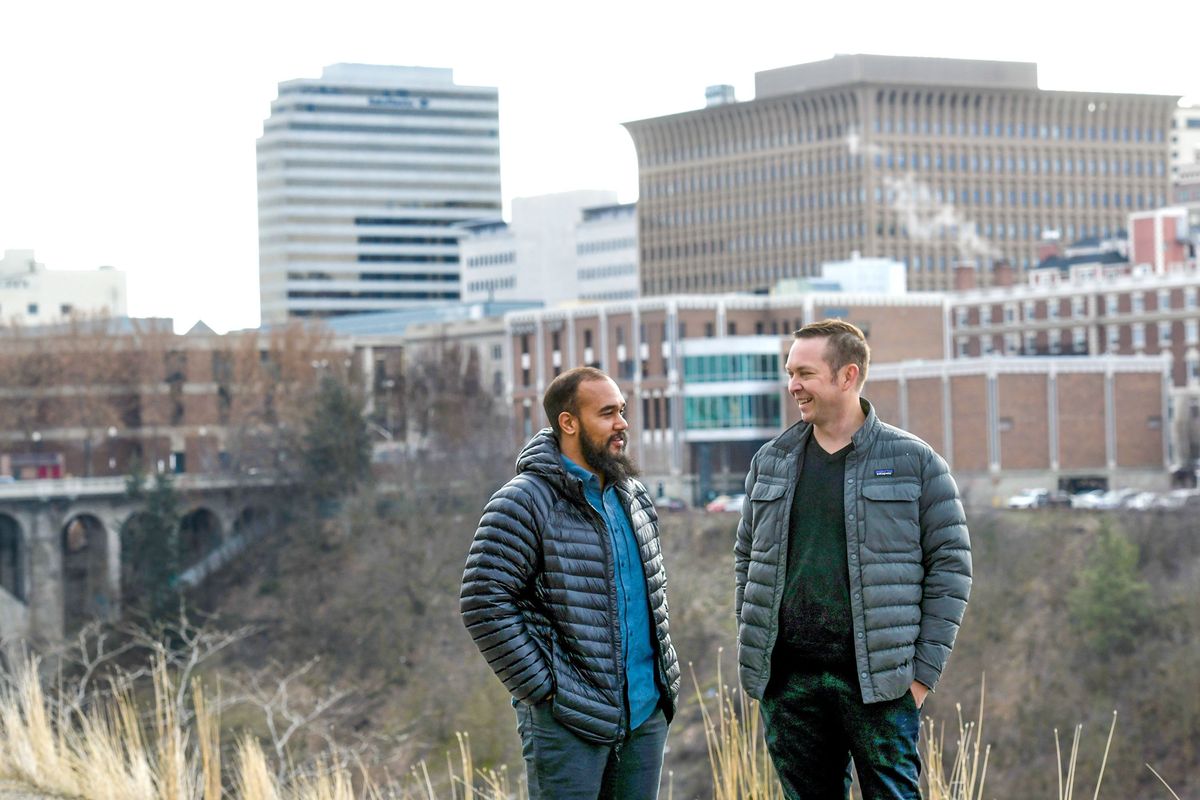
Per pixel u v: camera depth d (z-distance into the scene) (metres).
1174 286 109.38
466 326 113.88
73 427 98.94
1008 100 164.00
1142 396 88.50
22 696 10.33
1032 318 118.00
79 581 91.00
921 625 6.41
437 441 88.06
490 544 6.39
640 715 6.50
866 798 6.49
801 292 101.25
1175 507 59.66
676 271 175.25
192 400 99.88
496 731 41.47
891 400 90.56
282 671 63.34
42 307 176.00
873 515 6.38
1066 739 49.94
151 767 9.44
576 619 6.39
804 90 161.88
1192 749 48.53
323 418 84.31
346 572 70.81
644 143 177.12
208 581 80.44
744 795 7.21
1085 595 54.72
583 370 6.55
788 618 6.49
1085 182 167.75
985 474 85.81
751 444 98.56
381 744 45.31
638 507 6.65
